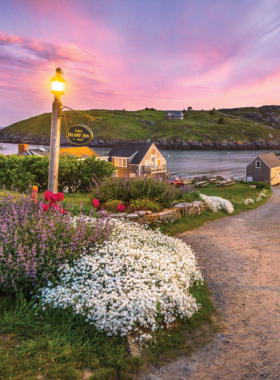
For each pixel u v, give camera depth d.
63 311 4.10
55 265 4.62
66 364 3.26
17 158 18.95
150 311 4.04
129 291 4.38
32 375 3.03
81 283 4.46
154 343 3.90
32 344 3.45
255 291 5.86
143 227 8.79
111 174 20.62
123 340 3.80
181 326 4.44
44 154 41.28
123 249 5.45
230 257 8.03
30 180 17.64
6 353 3.25
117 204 9.95
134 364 3.46
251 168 70.50
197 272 5.97
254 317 4.84
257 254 8.38
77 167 20.12
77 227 5.37
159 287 4.65
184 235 10.24
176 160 131.00
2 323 3.75
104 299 3.95
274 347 4.02
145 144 62.38
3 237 4.53
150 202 10.94
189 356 3.80
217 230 11.41
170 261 5.56
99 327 3.83
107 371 3.26
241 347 4.02
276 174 71.44
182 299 4.49
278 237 10.65
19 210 5.56
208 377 3.42
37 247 4.61
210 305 5.20
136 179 12.03
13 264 4.21
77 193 19.17
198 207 13.80
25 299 4.14
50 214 5.63
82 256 5.06
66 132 9.36
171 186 12.90
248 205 22.73
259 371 3.54
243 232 11.32
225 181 54.16
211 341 4.15
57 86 8.77
